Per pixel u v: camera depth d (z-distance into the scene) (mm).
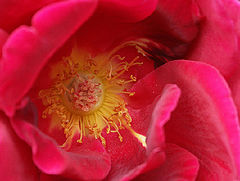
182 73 119
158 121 104
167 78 124
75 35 122
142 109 129
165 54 128
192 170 111
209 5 116
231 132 109
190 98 118
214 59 120
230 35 116
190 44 124
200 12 119
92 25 120
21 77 96
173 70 122
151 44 128
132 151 124
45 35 95
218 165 115
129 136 127
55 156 100
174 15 119
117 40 128
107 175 119
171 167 113
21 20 105
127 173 109
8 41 95
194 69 117
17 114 101
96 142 127
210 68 115
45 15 94
